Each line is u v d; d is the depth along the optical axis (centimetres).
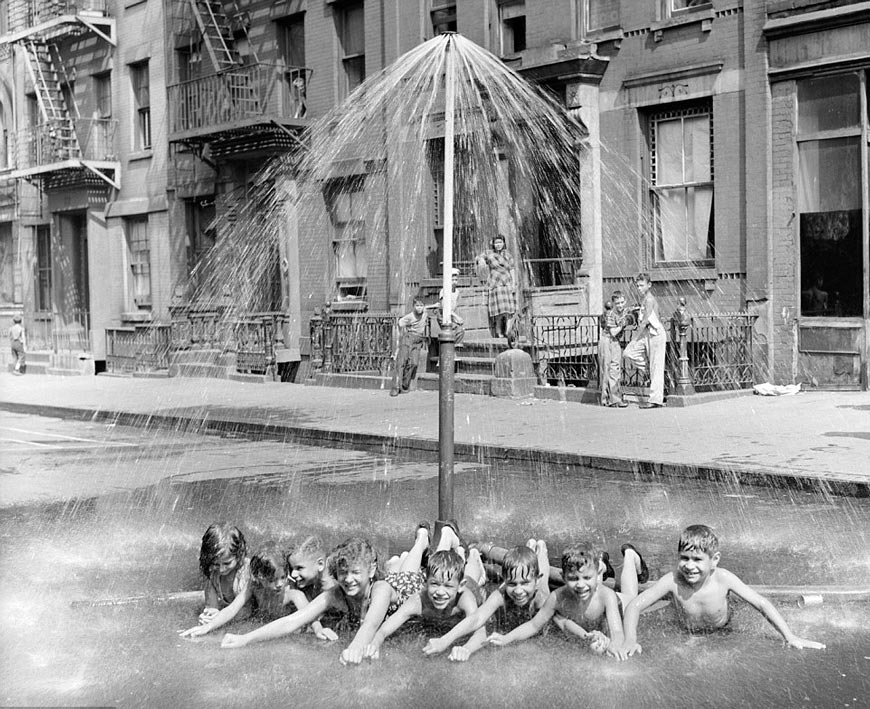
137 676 570
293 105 2556
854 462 1138
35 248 3556
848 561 795
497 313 1959
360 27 2412
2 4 3684
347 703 527
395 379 2000
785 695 527
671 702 520
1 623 673
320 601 646
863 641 611
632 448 1296
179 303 2916
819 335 1734
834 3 1683
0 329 3772
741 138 1812
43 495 1160
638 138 1955
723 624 632
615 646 592
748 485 1118
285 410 1883
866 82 1672
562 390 1814
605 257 2006
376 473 1280
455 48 761
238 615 673
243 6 2688
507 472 1259
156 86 3002
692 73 1864
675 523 945
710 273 1856
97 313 3234
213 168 2773
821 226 1734
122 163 3158
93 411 2033
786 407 1588
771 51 1759
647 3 1922
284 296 2523
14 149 3625
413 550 714
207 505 1088
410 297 2278
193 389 2359
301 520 992
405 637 628
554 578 701
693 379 1745
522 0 2111
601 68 1978
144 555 867
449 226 747
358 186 2397
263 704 528
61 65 3394
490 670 570
